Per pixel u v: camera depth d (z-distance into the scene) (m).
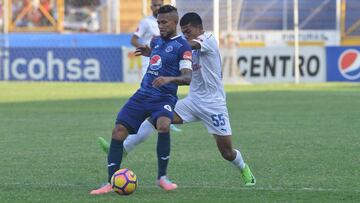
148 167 29.91
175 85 24.77
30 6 91.00
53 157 32.50
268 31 89.00
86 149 34.94
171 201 22.80
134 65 80.44
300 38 89.25
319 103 57.34
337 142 36.66
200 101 26.00
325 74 78.75
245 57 78.62
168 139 24.58
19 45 85.31
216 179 27.02
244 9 91.69
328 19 91.56
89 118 48.50
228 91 69.44
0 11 93.94
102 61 81.25
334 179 26.77
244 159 31.58
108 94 67.00
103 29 92.06
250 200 22.97
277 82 78.50
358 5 89.88
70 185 25.75
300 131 41.12
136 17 91.44
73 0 92.94
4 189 24.98
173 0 62.50
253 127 43.06
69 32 90.50
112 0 90.56
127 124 24.42
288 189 24.80
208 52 25.58
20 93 68.62
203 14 80.44
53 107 55.88
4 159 31.94
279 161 31.06
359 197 23.38
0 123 45.81
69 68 81.69
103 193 23.98
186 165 30.16
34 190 24.80
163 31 24.61
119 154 24.38
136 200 22.97
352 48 78.25
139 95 24.61
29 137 39.34
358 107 54.12
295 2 76.94
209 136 39.72
